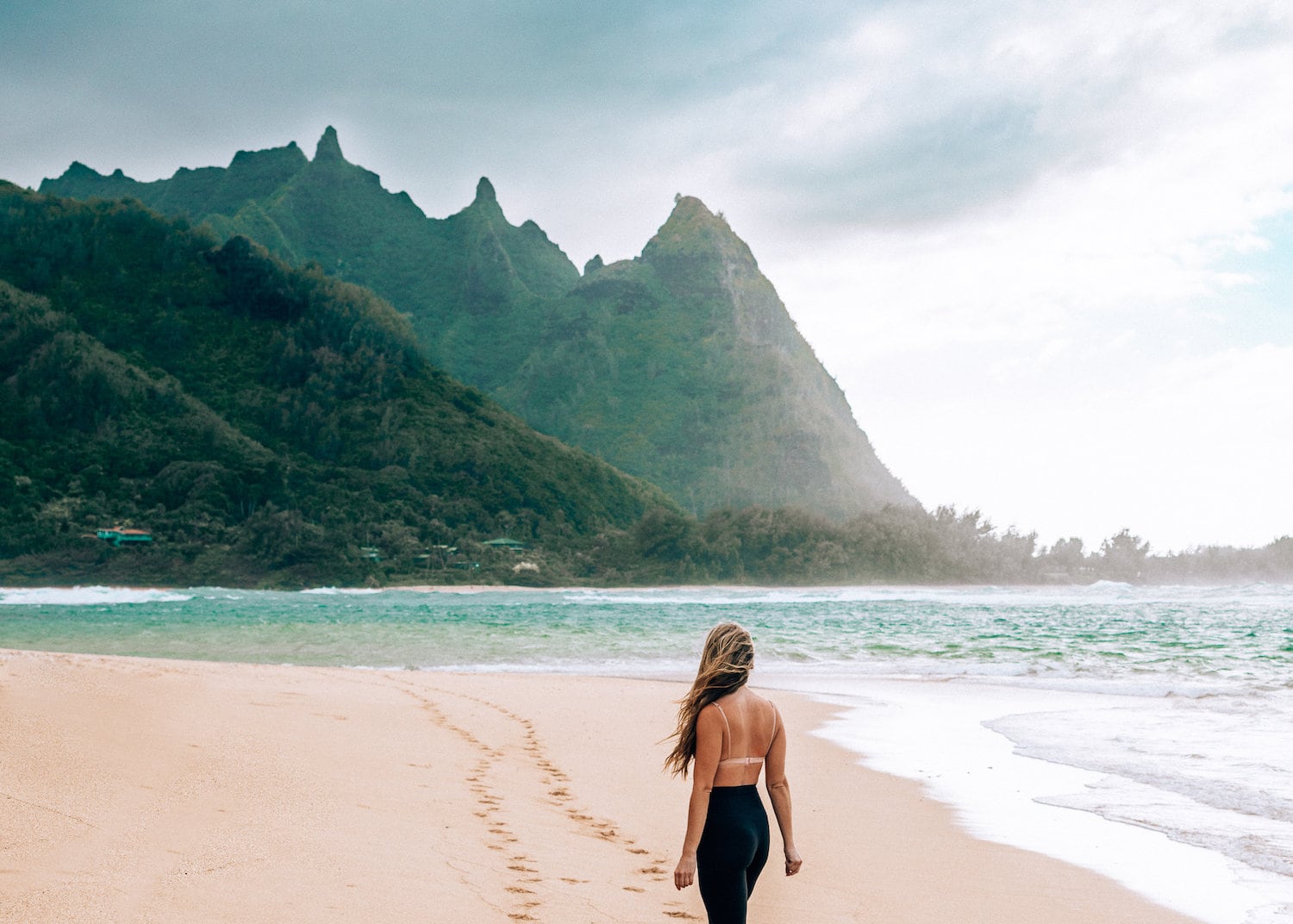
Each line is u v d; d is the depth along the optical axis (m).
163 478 145.25
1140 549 199.12
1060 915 5.78
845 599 97.50
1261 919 5.75
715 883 3.87
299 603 77.06
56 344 159.75
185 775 7.62
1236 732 13.16
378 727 11.57
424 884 5.40
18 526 129.75
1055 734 13.05
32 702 9.84
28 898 4.48
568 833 7.11
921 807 8.79
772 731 4.12
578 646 30.17
